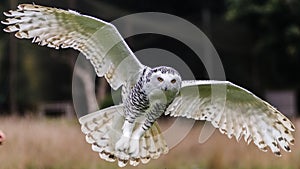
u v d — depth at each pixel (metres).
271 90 39.59
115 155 7.82
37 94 41.34
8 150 15.95
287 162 17.67
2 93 40.28
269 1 37.69
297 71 39.34
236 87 8.05
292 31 37.41
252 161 17.84
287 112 37.78
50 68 41.66
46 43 7.68
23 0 30.78
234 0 38.34
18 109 40.53
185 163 17.72
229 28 39.66
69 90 41.66
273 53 39.09
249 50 39.59
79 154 16.44
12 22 7.57
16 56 40.22
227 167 17.98
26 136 16.58
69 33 7.68
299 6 37.47
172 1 40.72
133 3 39.16
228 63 39.59
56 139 16.77
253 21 38.59
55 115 36.03
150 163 16.67
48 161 16.11
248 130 8.30
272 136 8.22
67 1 32.41
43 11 7.56
